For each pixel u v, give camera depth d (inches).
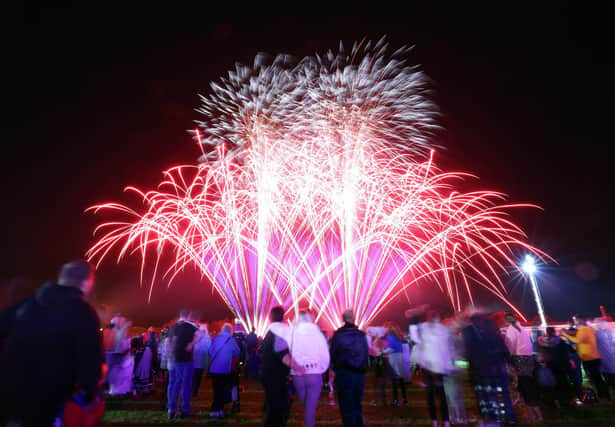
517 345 302.2
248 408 355.9
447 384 289.7
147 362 451.2
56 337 101.9
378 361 382.3
